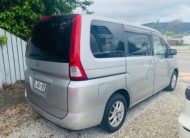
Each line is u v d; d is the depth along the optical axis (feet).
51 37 9.35
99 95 9.06
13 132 10.63
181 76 27.14
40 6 19.70
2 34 17.07
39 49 10.04
